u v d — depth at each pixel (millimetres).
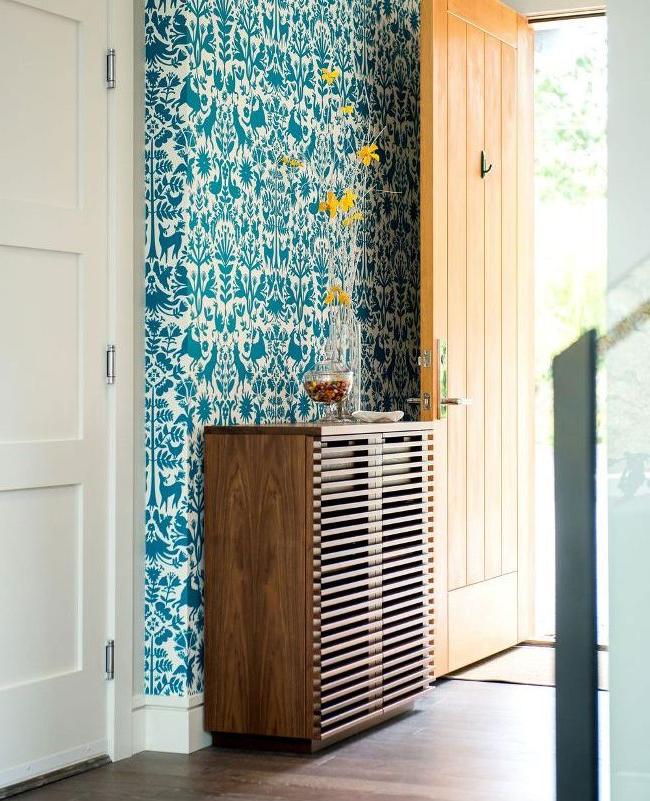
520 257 5219
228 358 3787
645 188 1914
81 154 3406
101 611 3461
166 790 3166
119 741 3486
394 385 4961
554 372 1879
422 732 3783
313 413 4328
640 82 1925
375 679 3814
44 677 3270
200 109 3639
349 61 4594
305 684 3490
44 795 3121
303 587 3488
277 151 4082
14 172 3195
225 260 3770
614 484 1855
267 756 3518
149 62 3613
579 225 6633
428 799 3092
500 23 5047
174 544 3580
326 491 3549
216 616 3596
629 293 1895
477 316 4832
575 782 1841
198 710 3605
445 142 4594
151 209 3609
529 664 4836
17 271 3205
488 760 3459
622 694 1851
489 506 4934
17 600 3188
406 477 4062
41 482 3250
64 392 3350
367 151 4273
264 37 3994
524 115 5266
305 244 4262
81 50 3408
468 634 4742
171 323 3584
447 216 4602
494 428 4977
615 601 1846
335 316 4020
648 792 1837
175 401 3578
